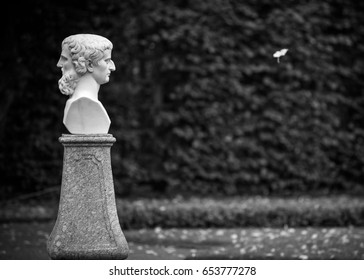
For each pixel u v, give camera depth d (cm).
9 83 1120
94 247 627
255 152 1280
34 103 1186
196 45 1234
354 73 1318
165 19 1219
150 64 1248
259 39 1270
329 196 1254
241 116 1266
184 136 1239
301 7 1278
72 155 632
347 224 1028
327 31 1307
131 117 1234
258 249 838
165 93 1255
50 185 1192
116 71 1217
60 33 1176
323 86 1306
